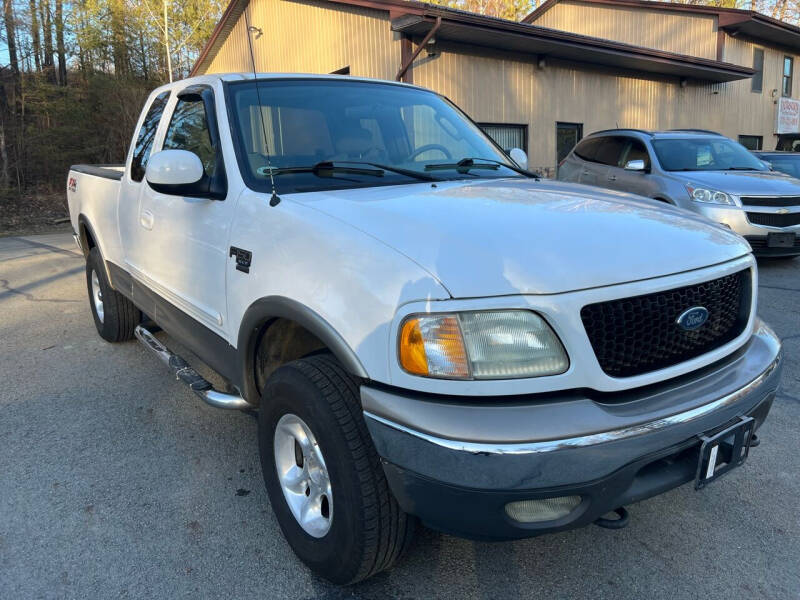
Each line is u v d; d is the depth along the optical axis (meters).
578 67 15.62
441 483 1.83
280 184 2.72
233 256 2.65
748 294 2.43
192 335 3.23
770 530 2.69
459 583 2.39
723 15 19.30
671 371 2.06
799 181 8.26
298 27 15.46
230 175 2.80
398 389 1.92
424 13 11.27
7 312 6.34
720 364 2.27
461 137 3.65
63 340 5.36
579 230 2.14
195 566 2.50
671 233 2.28
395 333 1.89
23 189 20.48
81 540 2.65
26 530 2.71
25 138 20.42
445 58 13.01
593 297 1.89
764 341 2.49
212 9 29.27
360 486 2.05
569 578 2.42
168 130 3.60
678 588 2.36
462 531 1.91
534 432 1.79
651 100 17.83
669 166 8.63
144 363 4.75
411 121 3.48
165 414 3.86
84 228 5.25
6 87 21.61
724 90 20.33
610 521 2.10
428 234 2.04
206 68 21.08
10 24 21.86
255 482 3.10
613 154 9.73
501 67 14.01
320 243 2.19
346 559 2.16
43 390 4.23
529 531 1.88
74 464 3.27
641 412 1.93
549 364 1.86
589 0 20.75
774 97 22.59
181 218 3.14
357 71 13.74
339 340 2.04
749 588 2.35
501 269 1.88
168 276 3.39
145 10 27.19
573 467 1.80
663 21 20.27
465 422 1.81
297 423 2.37
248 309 2.51
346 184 2.78
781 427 3.60
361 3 12.47
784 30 20.20
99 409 3.93
